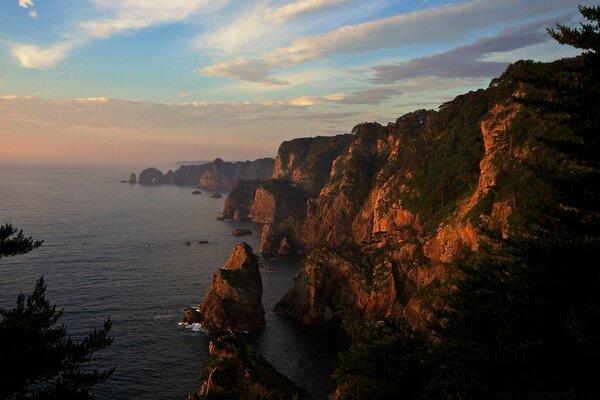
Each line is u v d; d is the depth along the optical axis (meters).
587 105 21.28
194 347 84.06
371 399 27.23
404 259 102.62
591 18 20.88
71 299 106.88
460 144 126.56
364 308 106.19
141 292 115.44
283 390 48.91
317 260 112.38
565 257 21.14
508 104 95.44
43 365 23.55
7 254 24.98
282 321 104.56
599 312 18.05
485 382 21.42
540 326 21.66
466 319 26.14
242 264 108.44
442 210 105.50
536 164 23.39
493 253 28.27
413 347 28.47
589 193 21.05
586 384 20.22
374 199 170.62
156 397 65.69
